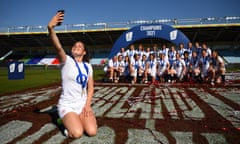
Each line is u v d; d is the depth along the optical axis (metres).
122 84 9.95
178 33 11.55
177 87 8.55
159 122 3.82
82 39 36.34
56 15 2.77
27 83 11.20
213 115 4.24
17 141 3.02
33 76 16.86
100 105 5.33
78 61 3.36
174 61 10.84
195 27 28.78
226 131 3.34
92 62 37.31
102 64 34.69
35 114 4.46
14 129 3.51
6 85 10.23
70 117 3.02
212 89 7.84
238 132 3.29
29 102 5.83
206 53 10.02
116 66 11.00
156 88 8.38
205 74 9.91
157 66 10.95
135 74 10.49
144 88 8.45
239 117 4.10
